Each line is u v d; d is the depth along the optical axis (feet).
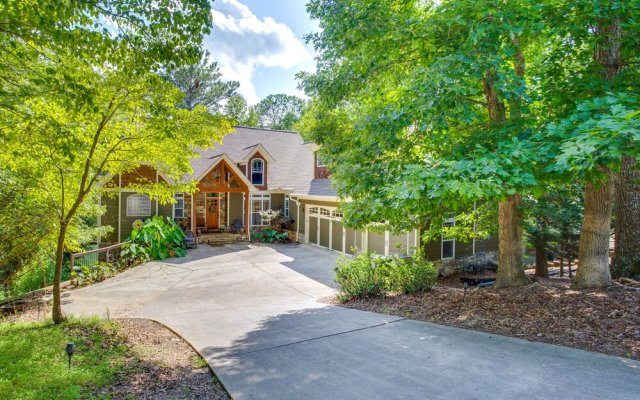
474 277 54.34
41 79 18.19
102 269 47.70
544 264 55.01
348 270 36.96
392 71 30.19
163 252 60.49
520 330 21.59
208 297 39.11
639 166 20.86
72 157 19.81
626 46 23.52
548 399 13.78
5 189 28.30
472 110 25.50
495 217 40.11
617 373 15.52
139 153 28.37
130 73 19.74
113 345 22.04
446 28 24.43
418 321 25.82
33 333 23.86
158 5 17.72
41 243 33.42
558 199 44.37
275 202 86.02
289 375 17.16
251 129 95.55
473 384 15.33
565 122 18.40
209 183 73.00
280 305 34.83
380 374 16.85
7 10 15.58
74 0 16.07
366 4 27.22
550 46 30.60
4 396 14.64
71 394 14.82
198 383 16.76
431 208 23.52
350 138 33.45
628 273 31.32
